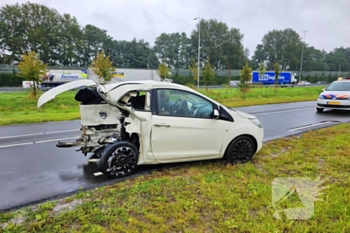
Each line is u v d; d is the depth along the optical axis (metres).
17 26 56.97
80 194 3.41
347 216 2.79
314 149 5.46
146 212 2.91
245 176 3.98
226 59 75.50
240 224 2.66
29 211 3.03
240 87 25.03
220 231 2.56
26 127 9.02
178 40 86.31
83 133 4.64
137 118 4.00
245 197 3.24
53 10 61.47
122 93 3.89
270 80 46.97
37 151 5.70
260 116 10.96
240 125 4.60
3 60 55.94
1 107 15.98
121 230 2.57
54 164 4.80
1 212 3.01
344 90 11.91
